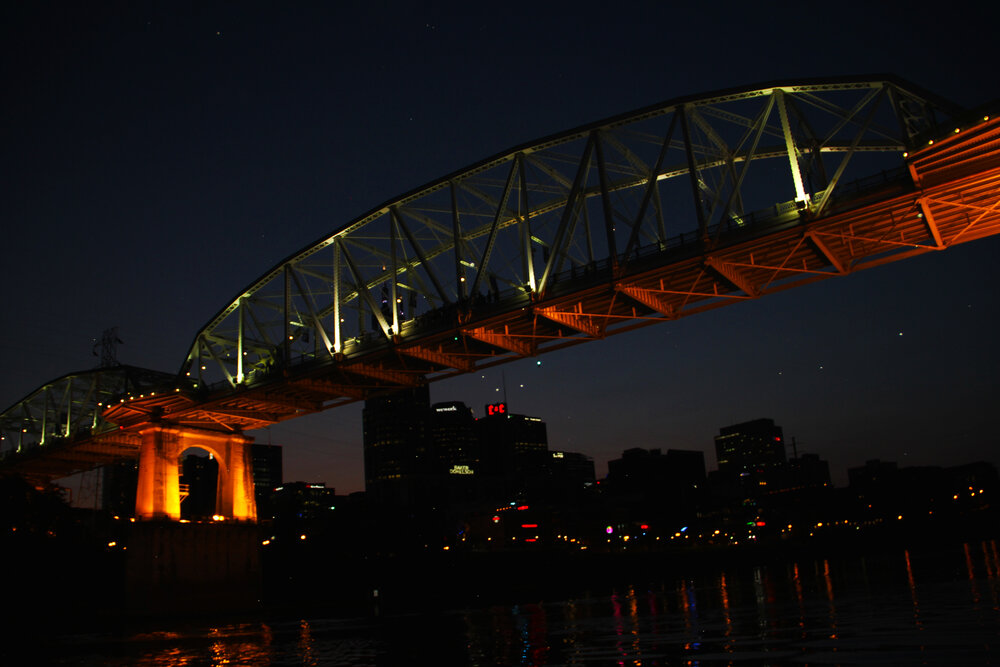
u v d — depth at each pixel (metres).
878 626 43.28
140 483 103.56
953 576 84.25
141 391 104.56
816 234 56.09
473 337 70.75
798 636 41.62
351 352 79.62
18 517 114.62
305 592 126.94
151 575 98.44
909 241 59.81
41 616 98.94
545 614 74.38
